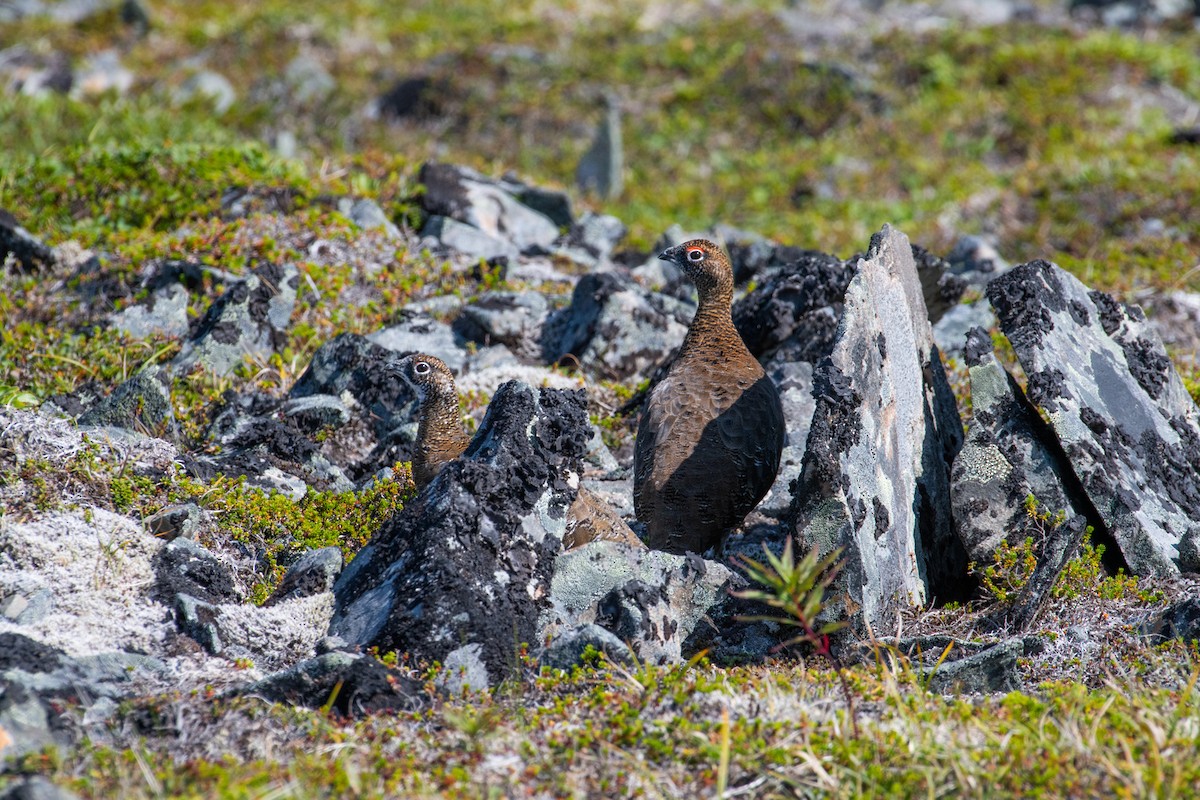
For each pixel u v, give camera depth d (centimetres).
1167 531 1562
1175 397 1800
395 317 2370
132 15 5084
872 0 5559
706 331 1700
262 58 4722
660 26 5172
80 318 2253
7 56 4700
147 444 1631
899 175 3916
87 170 2741
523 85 4588
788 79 4525
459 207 2845
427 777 1045
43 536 1338
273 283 2244
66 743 1076
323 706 1156
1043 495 1516
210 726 1112
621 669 1193
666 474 1561
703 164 4178
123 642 1254
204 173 2752
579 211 3416
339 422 1892
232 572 1463
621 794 1032
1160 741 1064
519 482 1366
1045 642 1373
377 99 4525
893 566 1456
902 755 1065
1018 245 3253
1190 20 5188
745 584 1402
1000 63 4528
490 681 1234
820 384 1409
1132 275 2850
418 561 1292
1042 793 1008
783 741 1085
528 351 2339
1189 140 3762
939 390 1755
